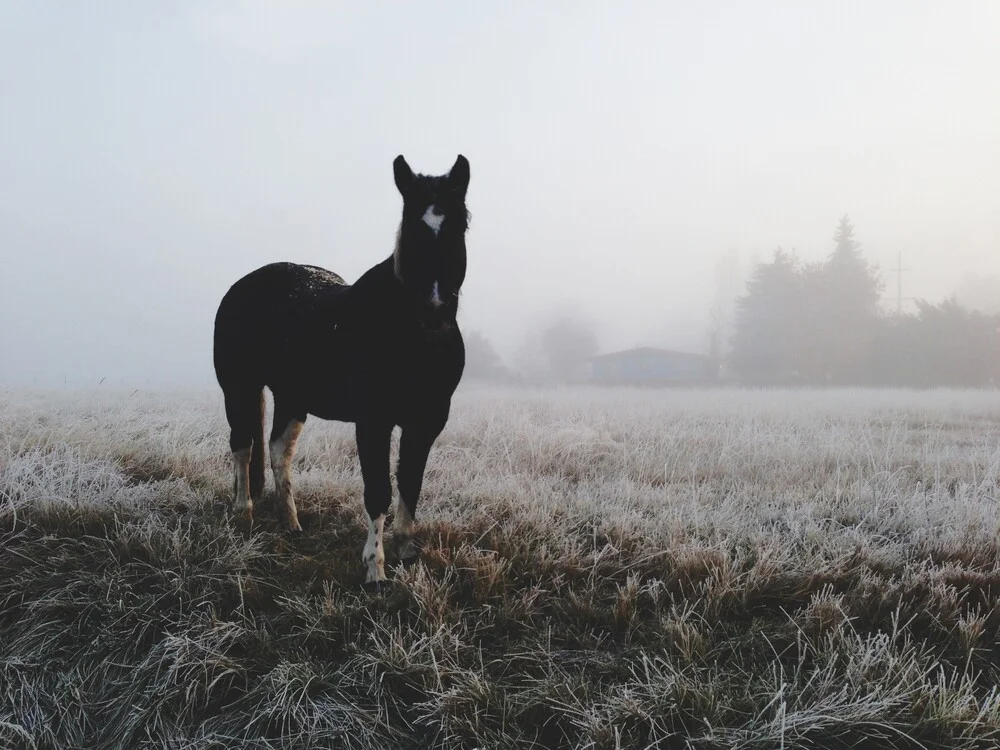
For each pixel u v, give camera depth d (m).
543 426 8.51
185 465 5.48
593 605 3.39
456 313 3.57
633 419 9.31
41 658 3.22
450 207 3.45
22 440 5.48
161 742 2.82
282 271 4.90
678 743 2.61
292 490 5.06
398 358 3.61
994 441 8.33
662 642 3.09
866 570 3.71
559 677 2.94
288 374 4.39
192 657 3.06
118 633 3.29
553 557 3.87
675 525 4.26
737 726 2.66
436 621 3.17
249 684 2.99
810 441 7.66
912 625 3.25
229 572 3.64
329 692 2.93
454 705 2.76
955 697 2.61
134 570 3.66
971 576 3.57
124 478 4.91
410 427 3.89
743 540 4.21
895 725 2.55
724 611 3.38
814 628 3.14
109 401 9.05
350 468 5.91
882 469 6.09
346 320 3.94
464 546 3.84
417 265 3.38
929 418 11.12
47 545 3.88
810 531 4.26
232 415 4.73
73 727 2.97
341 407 4.03
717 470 6.18
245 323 4.76
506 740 2.61
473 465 5.98
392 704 2.89
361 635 3.20
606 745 2.54
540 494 5.07
